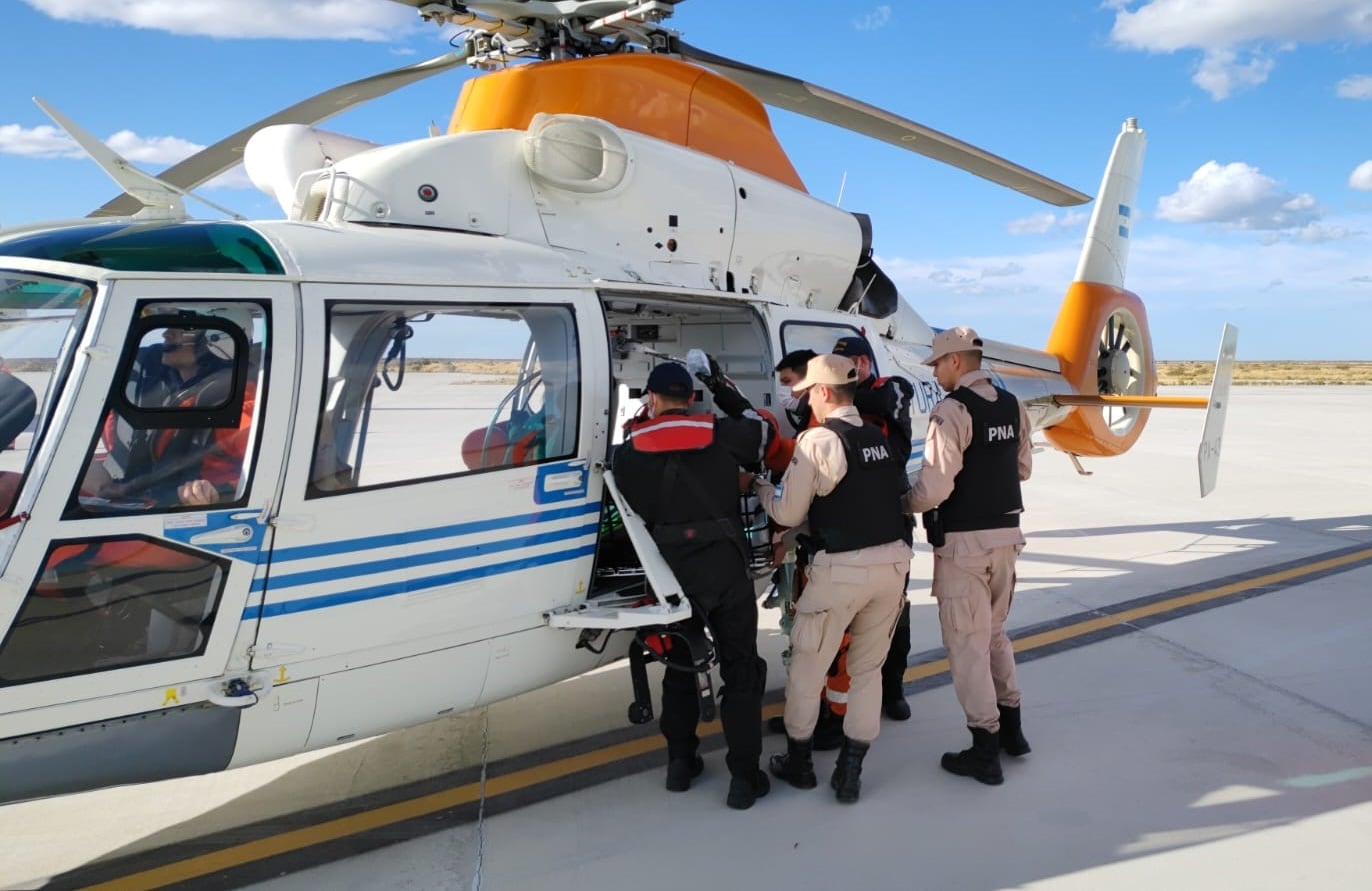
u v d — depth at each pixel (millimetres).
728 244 4555
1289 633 5445
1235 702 4398
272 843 3254
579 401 3393
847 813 3400
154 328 2590
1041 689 4613
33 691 2439
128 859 3170
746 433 3418
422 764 3873
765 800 3518
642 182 4160
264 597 2699
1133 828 3252
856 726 3459
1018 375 7438
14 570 2381
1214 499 10383
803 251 4969
